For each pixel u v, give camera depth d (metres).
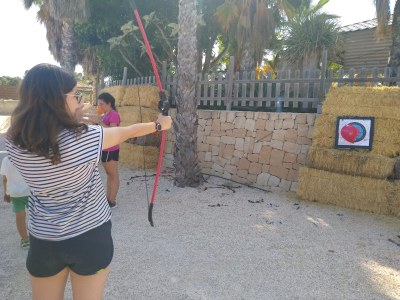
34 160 1.66
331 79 6.56
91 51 16.42
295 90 7.00
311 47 12.43
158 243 4.27
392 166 5.52
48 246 1.77
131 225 4.85
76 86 1.79
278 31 14.54
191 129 6.82
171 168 8.45
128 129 1.96
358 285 3.40
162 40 12.90
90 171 1.79
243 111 7.41
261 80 7.34
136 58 13.52
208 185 7.06
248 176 7.21
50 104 1.63
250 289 3.29
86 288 1.86
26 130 1.60
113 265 3.69
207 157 7.84
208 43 13.68
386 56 14.22
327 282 3.44
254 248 4.20
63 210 1.76
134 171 8.25
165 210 5.52
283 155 6.81
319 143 6.10
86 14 11.97
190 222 5.02
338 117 5.88
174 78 8.80
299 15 13.14
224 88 8.12
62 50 14.98
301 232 4.74
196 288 3.28
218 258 3.91
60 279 1.88
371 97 5.64
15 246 4.10
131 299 3.09
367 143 5.68
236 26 11.87
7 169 3.81
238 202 6.02
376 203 5.53
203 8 12.76
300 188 6.18
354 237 4.60
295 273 3.61
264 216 5.35
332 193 5.88
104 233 1.86
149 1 12.46
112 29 13.12
